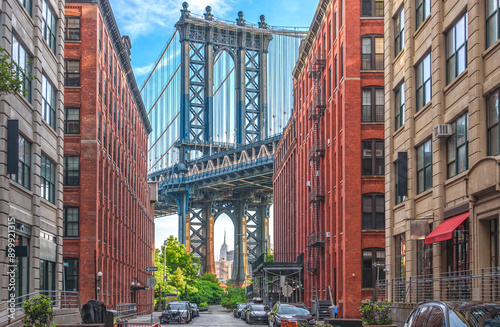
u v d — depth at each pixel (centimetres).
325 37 5528
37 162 2961
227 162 14425
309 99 6425
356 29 4622
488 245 2180
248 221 19838
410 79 3016
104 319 2606
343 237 4550
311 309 5662
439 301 1129
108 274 5653
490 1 2164
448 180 2528
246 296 11488
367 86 4597
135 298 7950
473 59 2234
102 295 5231
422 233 2662
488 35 2184
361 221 4500
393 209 3288
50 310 2041
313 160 5834
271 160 12988
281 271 6838
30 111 2895
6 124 2480
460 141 2439
